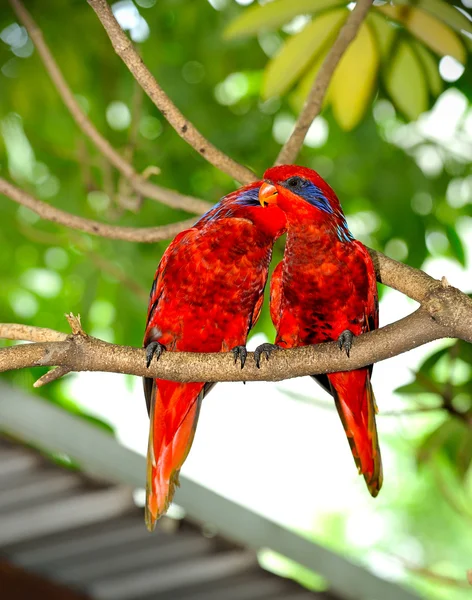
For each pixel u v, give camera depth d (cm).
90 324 905
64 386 939
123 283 856
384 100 861
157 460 502
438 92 655
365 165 903
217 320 516
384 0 611
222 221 509
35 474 661
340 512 1642
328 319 504
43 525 691
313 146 933
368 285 490
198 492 654
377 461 491
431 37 605
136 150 904
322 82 564
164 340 522
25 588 725
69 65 870
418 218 889
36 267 945
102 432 640
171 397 497
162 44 912
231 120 926
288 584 741
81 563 740
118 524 687
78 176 906
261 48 911
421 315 393
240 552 718
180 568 742
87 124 618
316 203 476
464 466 626
